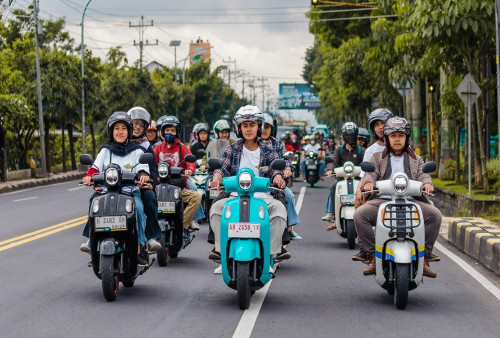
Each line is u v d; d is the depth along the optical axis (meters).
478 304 8.84
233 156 9.12
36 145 51.91
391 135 9.03
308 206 21.95
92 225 8.48
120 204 8.52
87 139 63.53
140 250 9.26
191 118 94.81
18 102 36.94
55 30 55.94
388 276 8.65
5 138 40.88
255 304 8.73
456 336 7.36
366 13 40.28
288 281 10.26
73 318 8.02
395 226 8.31
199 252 12.88
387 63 29.75
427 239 8.73
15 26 54.34
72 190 31.86
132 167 9.34
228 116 115.38
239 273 8.19
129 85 61.78
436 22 18.52
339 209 13.21
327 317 8.12
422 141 38.62
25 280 10.27
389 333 7.45
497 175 23.64
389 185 8.42
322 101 83.38
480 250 11.91
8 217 19.53
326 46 55.16
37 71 41.06
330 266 11.51
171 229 11.28
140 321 7.89
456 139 23.72
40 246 13.70
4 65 42.56
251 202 8.29
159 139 13.90
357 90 41.84
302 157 30.94
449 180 25.64
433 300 9.05
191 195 11.97
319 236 15.22
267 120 11.90
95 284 9.98
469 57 20.45
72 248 13.43
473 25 18.14
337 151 13.82
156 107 62.31
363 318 8.09
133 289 9.62
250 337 7.27
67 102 45.38
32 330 7.52
